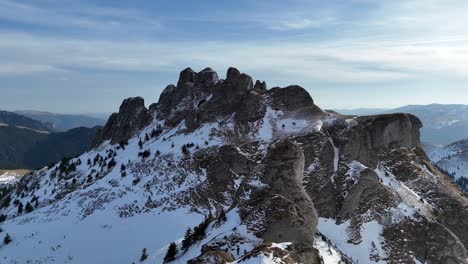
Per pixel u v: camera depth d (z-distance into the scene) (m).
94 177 137.25
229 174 115.88
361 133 121.88
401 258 94.19
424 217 102.75
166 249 83.81
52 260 89.56
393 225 100.38
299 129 132.12
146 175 121.06
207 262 59.38
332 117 138.88
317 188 111.56
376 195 105.75
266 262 51.25
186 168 119.62
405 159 123.94
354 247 96.19
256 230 71.44
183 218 98.75
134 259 84.31
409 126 130.50
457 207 113.00
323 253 84.00
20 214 128.00
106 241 93.44
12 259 91.62
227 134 133.12
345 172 114.75
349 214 103.88
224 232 75.56
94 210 108.25
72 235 98.19
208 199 108.75
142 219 100.31
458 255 96.94
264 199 80.62
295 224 71.50
